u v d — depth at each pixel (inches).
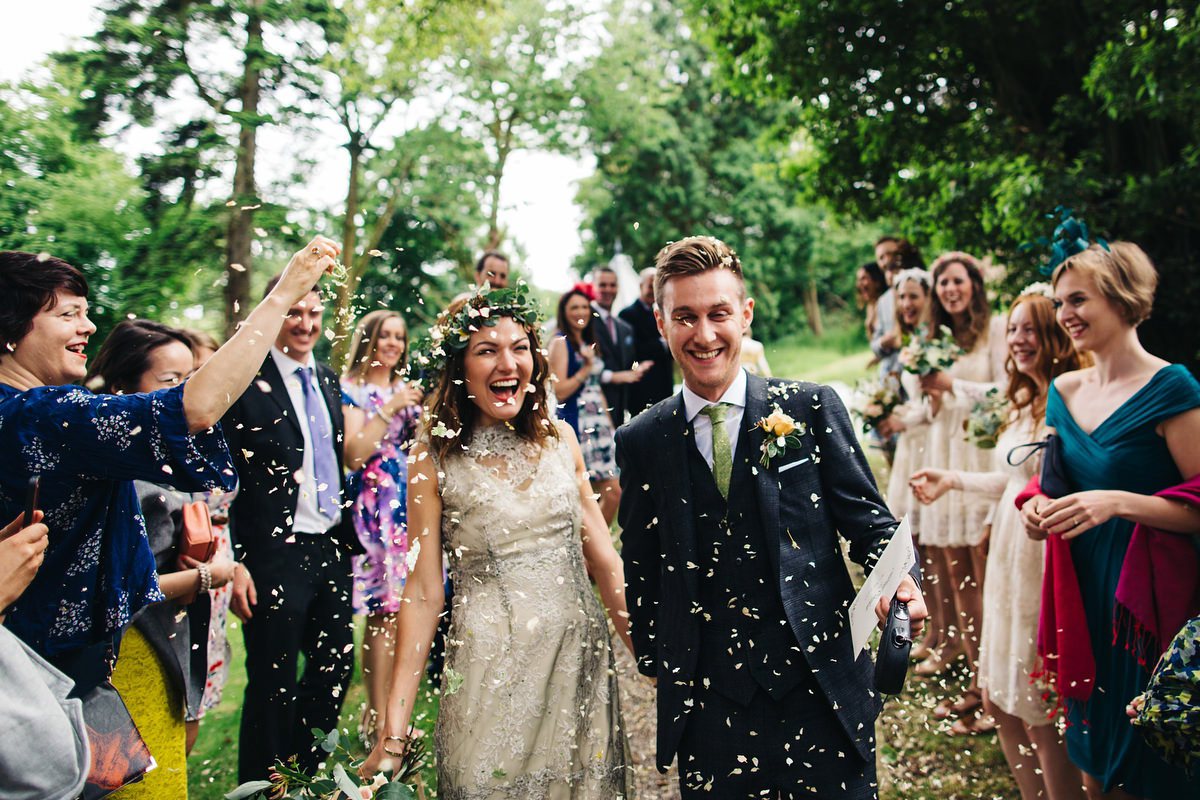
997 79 262.2
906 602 67.7
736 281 77.2
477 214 587.5
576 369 190.7
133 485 76.2
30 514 62.3
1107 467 90.7
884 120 291.1
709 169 944.9
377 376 147.4
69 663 69.5
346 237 451.8
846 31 283.1
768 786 74.9
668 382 215.9
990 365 151.7
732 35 335.0
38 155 315.6
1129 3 214.1
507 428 93.7
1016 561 105.3
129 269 307.6
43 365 70.3
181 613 91.5
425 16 414.3
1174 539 84.0
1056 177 218.2
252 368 67.2
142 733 84.0
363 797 68.7
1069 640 91.3
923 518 150.3
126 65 334.0
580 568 92.0
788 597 74.4
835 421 79.0
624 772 88.0
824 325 1055.6
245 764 109.4
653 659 83.7
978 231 264.4
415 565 88.5
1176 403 85.6
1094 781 93.5
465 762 82.9
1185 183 196.5
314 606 117.0
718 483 78.2
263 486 111.9
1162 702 71.2
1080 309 92.0
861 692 75.4
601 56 579.5
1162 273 205.9
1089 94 211.3
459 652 86.5
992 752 121.6
